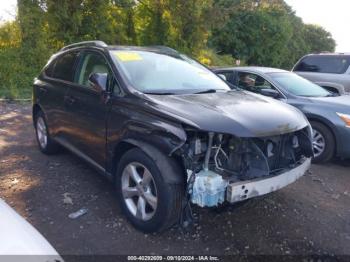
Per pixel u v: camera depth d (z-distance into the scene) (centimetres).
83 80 466
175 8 1884
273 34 3494
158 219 336
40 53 1323
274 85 675
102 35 1530
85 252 330
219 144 332
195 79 457
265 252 342
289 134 379
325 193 487
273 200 450
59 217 389
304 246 355
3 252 179
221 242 354
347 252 349
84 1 1463
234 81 741
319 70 1063
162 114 339
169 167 329
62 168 527
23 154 589
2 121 823
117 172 383
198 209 409
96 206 414
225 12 2164
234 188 318
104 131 405
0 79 1237
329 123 586
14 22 1384
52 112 529
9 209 220
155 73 430
